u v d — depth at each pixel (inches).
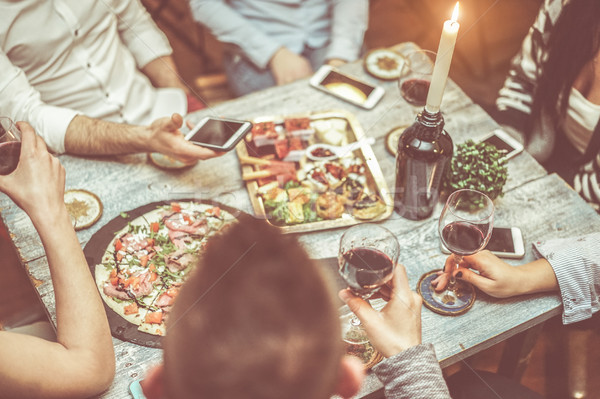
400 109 63.5
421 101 57.7
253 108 63.4
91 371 39.3
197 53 111.4
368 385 41.1
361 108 63.7
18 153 44.9
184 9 115.2
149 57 80.0
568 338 67.7
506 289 46.3
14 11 64.3
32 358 37.3
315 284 15.9
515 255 49.7
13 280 75.7
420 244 51.0
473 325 45.4
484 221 44.5
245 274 15.6
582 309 47.4
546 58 65.7
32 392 36.9
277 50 84.1
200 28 111.3
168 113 78.7
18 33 65.3
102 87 72.8
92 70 71.5
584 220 52.8
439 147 47.2
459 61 111.9
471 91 106.3
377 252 40.7
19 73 62.9
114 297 46.3
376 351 42.4
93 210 52.9
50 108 60.9
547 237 51.5
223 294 15.4
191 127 59.3
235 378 15.4
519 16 118.3
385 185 54.5
